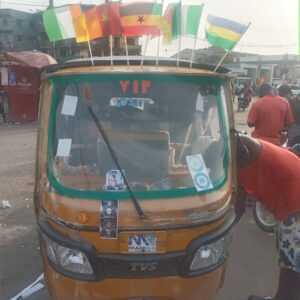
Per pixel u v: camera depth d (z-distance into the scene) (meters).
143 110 3.47
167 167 3.36
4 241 5.66
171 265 3.12
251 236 5.97
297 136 7.17
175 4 3.85
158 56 3.85
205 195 3.27
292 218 3.49
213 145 3.50
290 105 7.25
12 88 17.50
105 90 3.47
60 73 3.53
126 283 3.12
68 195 3.21
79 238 3.09
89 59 3.77
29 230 6.02
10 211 6.78
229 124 3.62
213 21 3.72
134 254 3.08
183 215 3.14
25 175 9.06
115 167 3.32
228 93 3.71
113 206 3.11
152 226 3.06
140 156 3.38
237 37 3.63
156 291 3.15
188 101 3.52
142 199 3.17
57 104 3.53
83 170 3.33
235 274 4.89
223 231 3.24
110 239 3.06
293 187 3.50
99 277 3.10
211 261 3.24
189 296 3.22
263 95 7.04
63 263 3.16
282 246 3.58
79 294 3.17
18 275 4.80
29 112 17.73
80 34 3.82
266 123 6.91
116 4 3.84
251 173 3.62
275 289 4.59
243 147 3.58
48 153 3.45
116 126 3.45
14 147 12.23
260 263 5.16
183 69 3.58
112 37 4.07
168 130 3.47
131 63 3.68
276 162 3.53
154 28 3.85
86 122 3.45
